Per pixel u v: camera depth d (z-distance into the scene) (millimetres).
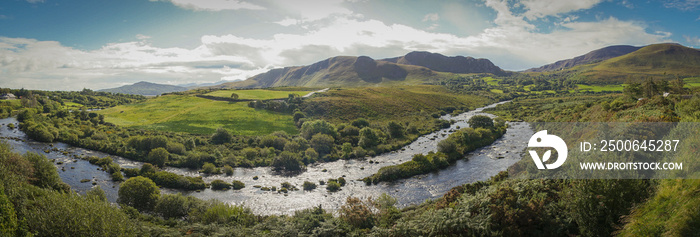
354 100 150250
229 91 181250
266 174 63531
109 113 134125
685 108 30953
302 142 79875
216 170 64062
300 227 25641
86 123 109188
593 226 15773
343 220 26984
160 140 74500
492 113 151500
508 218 17406
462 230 18266
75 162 64812
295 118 117438
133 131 99312
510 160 63969
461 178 54688
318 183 56969
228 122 112125
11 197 23734
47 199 23516
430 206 29781
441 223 18828
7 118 120188
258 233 26531
